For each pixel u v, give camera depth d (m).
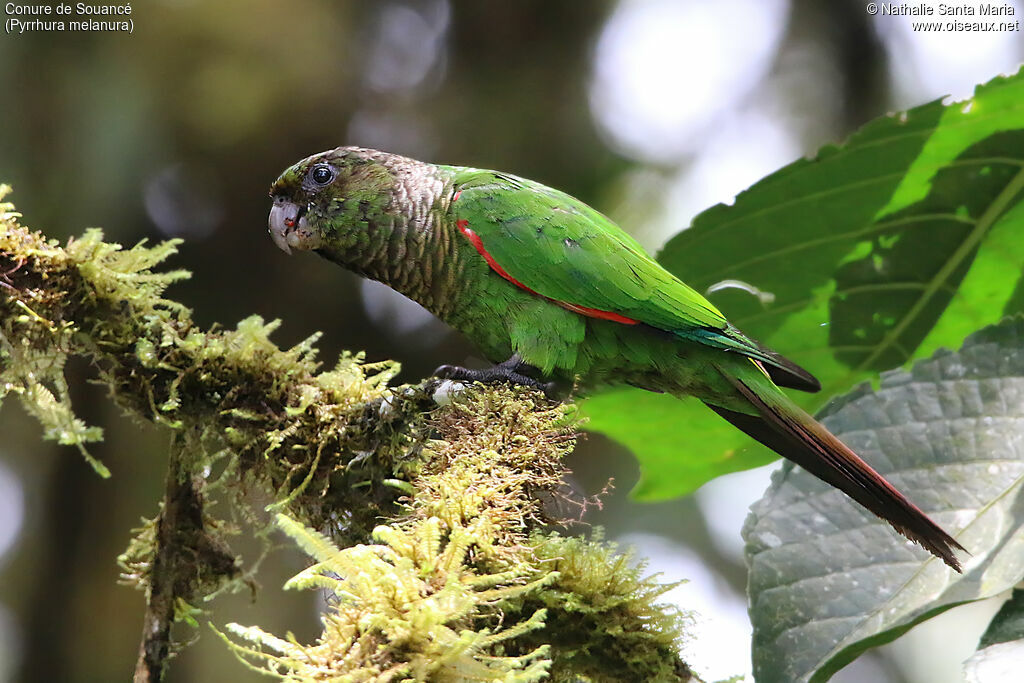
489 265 7.91
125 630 12.33
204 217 12.58
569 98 12.98
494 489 5.12
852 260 6.73
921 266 6.68
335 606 4.48
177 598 6.48
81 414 12.16
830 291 6.98
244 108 11.87
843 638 5.22
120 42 11.52
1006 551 5.09
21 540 12.52
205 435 6.39
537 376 7.89
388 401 6.15
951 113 5.76
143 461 12.34
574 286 7.68
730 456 7.98
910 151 6.00
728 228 6.55
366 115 12.66
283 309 12.97
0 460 12.55
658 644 5.33
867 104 13.23
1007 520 5.23
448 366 7.77
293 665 3.98
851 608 5.31
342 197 8.48
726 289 7.12
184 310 6.48
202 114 11.82
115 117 11.45
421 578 4.22
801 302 7.10
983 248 6.48
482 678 3.93
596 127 13.16
